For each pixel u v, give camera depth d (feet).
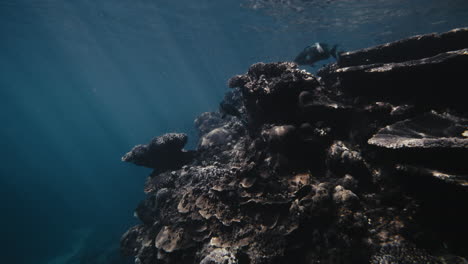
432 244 9.82
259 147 19.13
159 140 26.22
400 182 11.94
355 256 10.57
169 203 20.59
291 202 14.21
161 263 16.20
